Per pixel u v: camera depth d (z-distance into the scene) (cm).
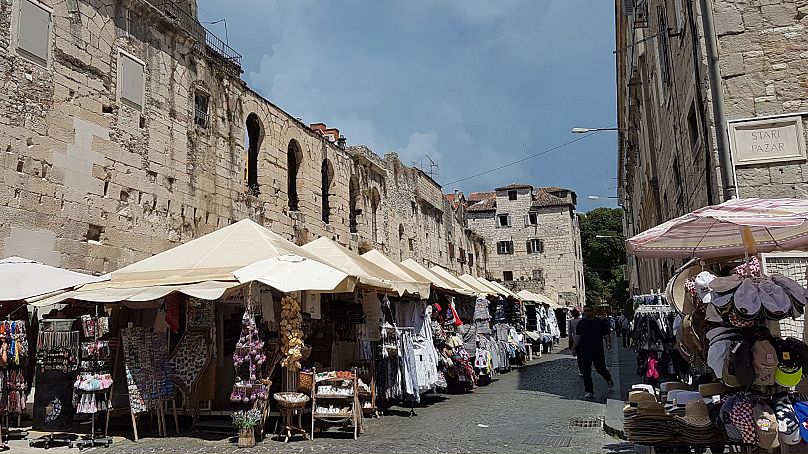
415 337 1305
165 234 1762
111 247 1566
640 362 1134
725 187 947
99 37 1584
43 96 1404
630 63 2608
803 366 557
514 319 2419
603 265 7206
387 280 1184
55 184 1417
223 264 1007
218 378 1141
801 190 923
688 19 1057
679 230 761
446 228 4609
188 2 1981
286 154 2412
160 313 1086
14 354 912
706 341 642
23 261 1079
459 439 928
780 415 550
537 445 875
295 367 958
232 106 2117
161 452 862
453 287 1638
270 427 1030
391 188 3509
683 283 727
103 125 1573
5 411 908
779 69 963
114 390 995
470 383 1574
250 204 2159
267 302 1040
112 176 1589
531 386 1642
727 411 578
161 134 1780
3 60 1314
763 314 557
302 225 2477
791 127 941
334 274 945
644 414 663
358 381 1088
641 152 2609
